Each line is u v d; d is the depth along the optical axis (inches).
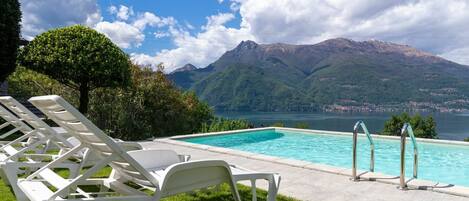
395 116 925.8
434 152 428.1
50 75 399.9
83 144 138.2
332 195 182.4
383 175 221.3
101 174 214.1
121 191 136.3
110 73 398.3
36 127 210.8
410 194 184.2
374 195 182.7
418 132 880.3
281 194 182.2
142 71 524.1
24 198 132.6
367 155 421.7
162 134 524.1
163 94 527.5
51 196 110.8
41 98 110.7
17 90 511.5
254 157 288.0
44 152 233.0
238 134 533.3
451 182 297.0
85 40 395.2
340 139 522.6
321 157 417.4
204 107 690.8
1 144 243.6
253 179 144.6
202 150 341.4
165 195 121.1
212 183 133.6
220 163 128.8
